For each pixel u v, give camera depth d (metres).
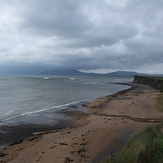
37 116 18.86
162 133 8.67
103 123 15.23
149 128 9.80
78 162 8.37
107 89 57.44
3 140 11.89
